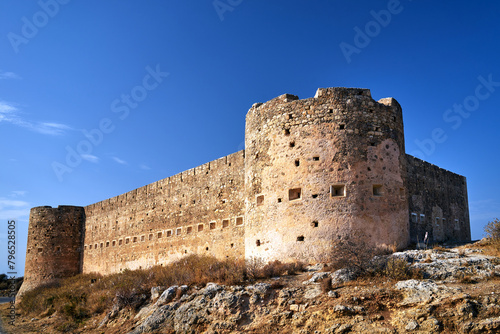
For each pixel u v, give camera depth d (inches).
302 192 770.8
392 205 776.3
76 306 1003.3
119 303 841.5
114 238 1583.4
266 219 807.7
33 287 1695.4
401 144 836.0
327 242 732.0
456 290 512.1
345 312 522.0
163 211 1326.3
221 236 1077.8
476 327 450.6
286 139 810.8
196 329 625.0
